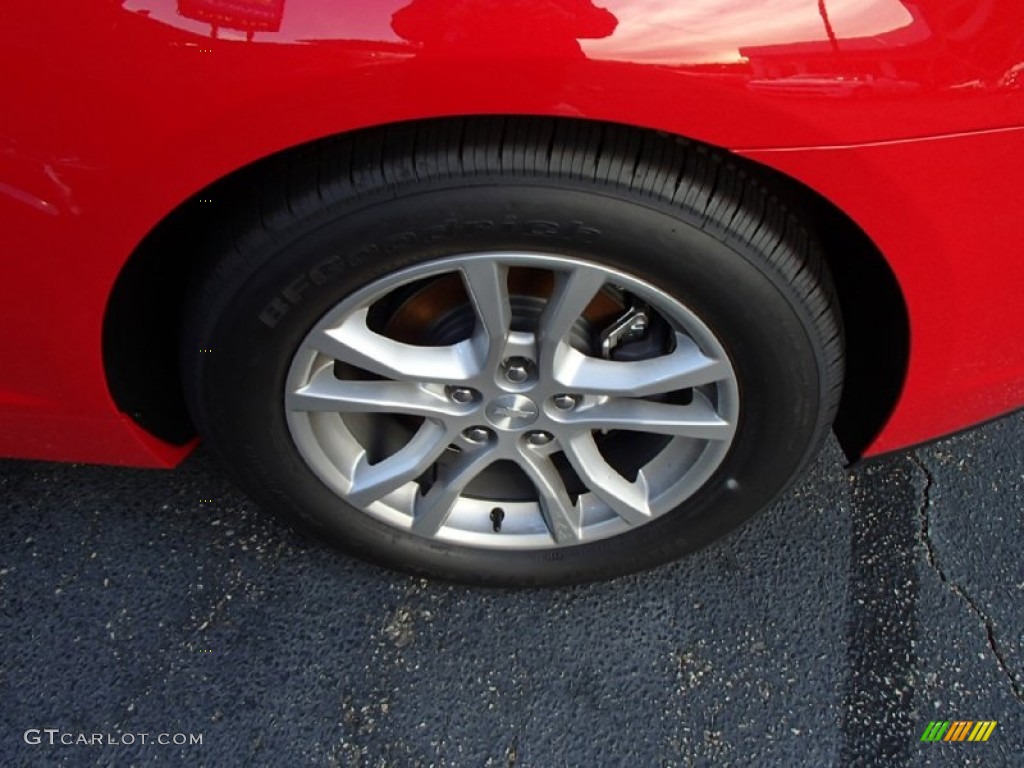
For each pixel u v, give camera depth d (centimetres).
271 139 118
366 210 126
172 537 199
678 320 141
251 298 136
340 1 109
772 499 169
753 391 148
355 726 174
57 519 201
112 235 127
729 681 182
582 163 122
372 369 147
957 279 139
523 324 153
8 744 168
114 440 163
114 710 174
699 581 196
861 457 174
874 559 201
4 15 111
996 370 159
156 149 118
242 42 111
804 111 116
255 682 179
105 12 110
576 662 183
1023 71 119
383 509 174
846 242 146
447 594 193
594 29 109
